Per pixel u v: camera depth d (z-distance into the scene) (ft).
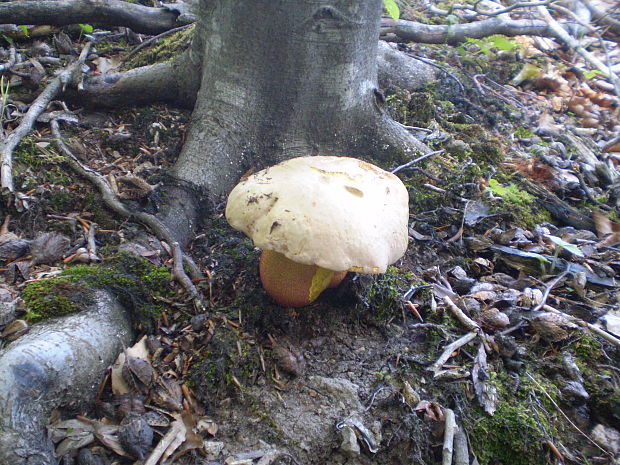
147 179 1.65
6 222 1.44
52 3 1.98
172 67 1.91
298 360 1.30
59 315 1.17
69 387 1.07
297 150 1.77
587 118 2.63
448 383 1.27
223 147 1.69
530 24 3.03
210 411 1.19
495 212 1.81
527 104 2.64
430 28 2.77
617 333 1.47
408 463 1.17
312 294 1.30
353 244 1.07
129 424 1.09
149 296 1.31
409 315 1.44
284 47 1.60
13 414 0.96
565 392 1.31
